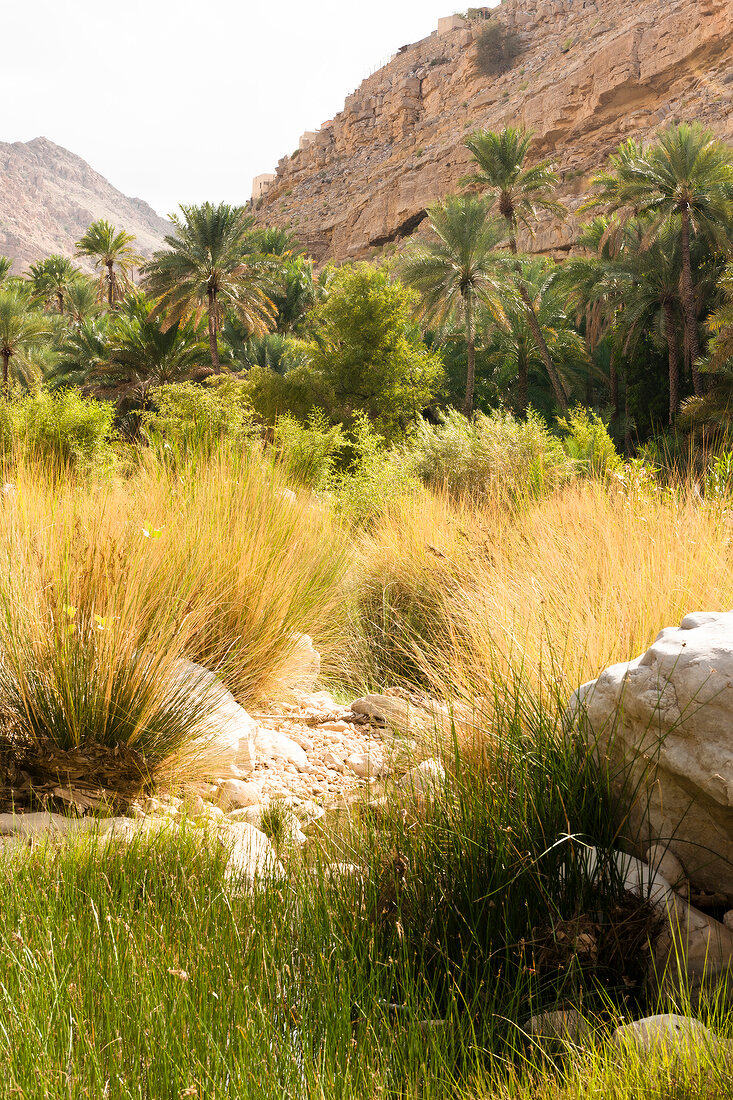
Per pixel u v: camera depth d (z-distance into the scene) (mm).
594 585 3391
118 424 22969
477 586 4254
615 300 31375
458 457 9758
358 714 4145
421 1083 1442
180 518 4359
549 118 63656
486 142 34438
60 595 3066
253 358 37844
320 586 5258
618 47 59156
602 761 2154
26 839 2250
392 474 9031
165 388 9773
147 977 1581
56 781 2838
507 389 36594
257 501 5188
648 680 1935
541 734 2277
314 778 3375
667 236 29766
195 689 3271
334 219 85125
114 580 3232
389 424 27203
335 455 11500
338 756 3578
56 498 4191
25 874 1984
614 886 1944
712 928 1795
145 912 1805
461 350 36062
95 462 6223
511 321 33875
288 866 2283
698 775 1782
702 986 1720
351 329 28844
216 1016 1521
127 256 60281
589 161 59375
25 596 3068
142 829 2314
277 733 3740
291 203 96750
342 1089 1343
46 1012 1447
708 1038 1421
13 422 7613
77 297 57875
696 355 27391
